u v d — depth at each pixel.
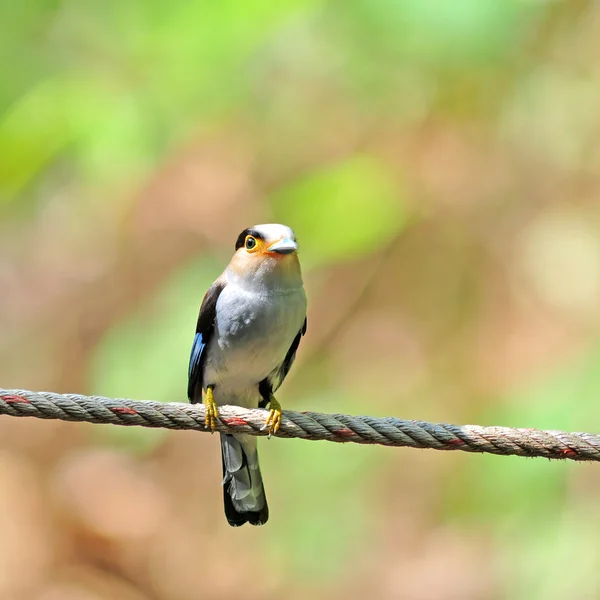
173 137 13.42
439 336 14.00
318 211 13.36
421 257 14.21
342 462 13.14
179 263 15.14
